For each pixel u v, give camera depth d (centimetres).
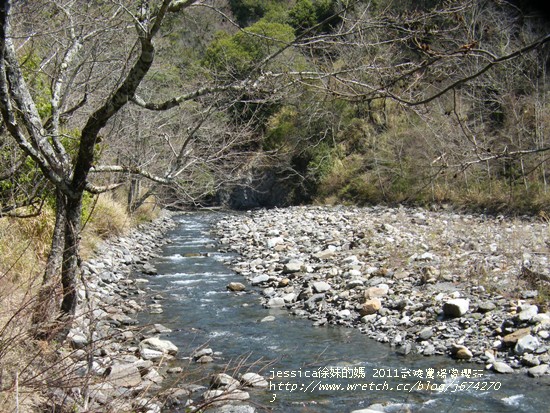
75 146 643
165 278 1055
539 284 751
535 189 1650
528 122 1374
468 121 1130
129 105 839
